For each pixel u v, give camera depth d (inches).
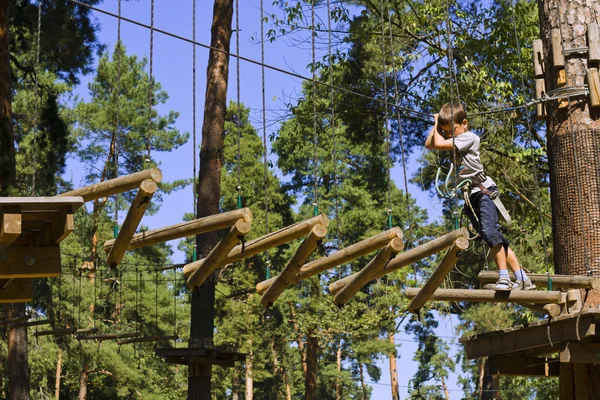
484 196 286.2
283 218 1694.1
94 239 1408.7
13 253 265.6
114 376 1368.1
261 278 1626.5
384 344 1535.4
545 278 297.7
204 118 690.2
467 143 286.7
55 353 1200.2
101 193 251.8
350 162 1603.1
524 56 647.1
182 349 596.4
